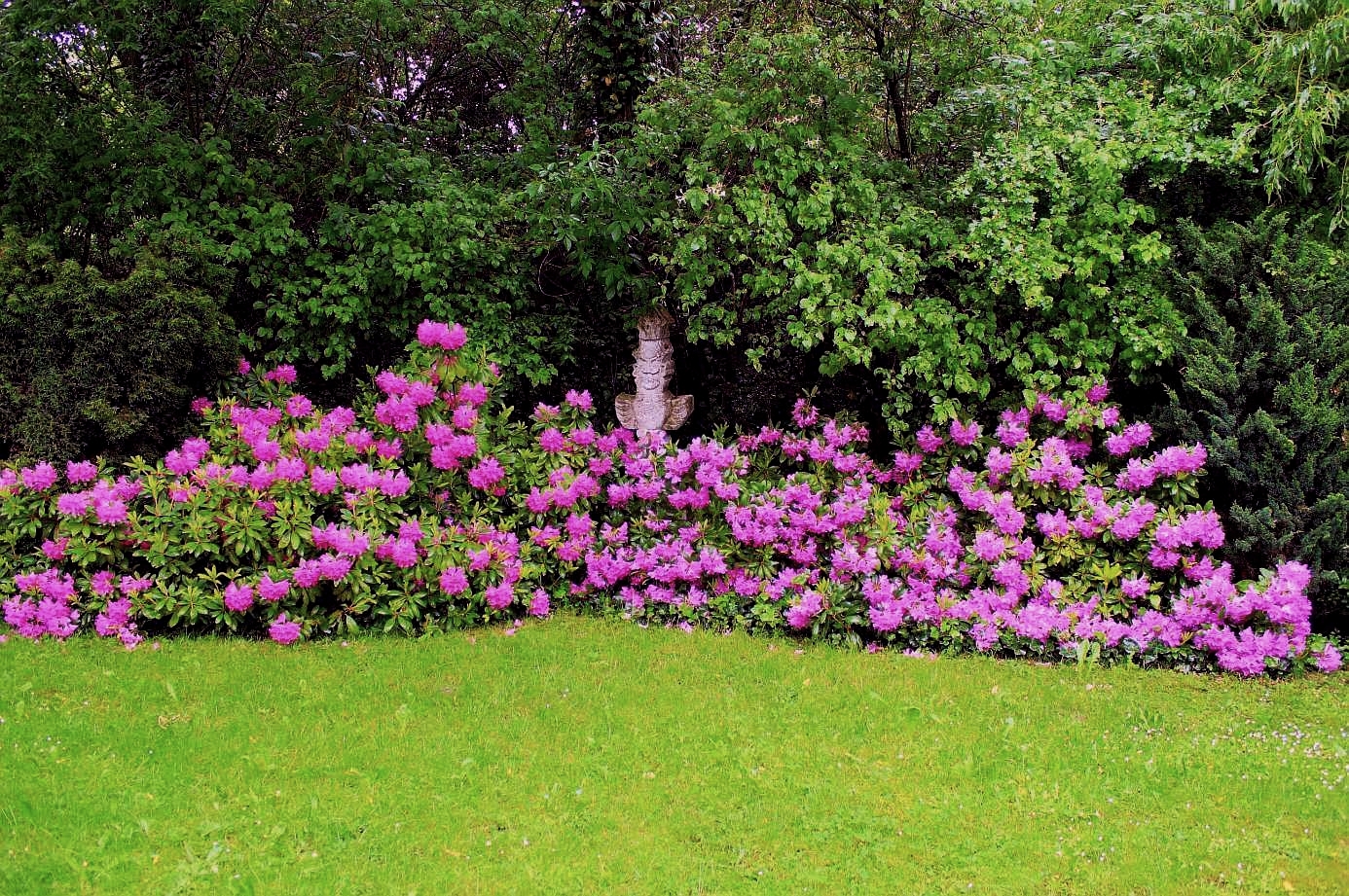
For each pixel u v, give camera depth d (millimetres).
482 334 6363
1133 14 5895
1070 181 5438
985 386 5586
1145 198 5789
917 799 3539
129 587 4883
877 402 6301
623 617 5383
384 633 5023
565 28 7711
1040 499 5281
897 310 5359
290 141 6613
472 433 5539
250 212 6027
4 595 5059
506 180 6930
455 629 5184
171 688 4207
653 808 3467
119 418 5230
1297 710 4289
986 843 3297
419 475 5496
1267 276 5250
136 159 6012
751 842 3303
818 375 6445
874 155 6328
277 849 3189
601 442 5809
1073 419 5387
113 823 3289
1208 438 5125
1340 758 3814
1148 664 4773
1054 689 4441
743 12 7363
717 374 6707
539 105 7332
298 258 6395
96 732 3873
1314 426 4805
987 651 4922
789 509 5391
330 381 6730
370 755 3756
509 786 3582
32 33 5812
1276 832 3348
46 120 5973
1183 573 5012
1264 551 4871
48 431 5172
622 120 7215
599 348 6902
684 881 3092
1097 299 5590
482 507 5656
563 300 6848
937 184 6250
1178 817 3438
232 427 5574
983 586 5246
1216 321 5121
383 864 3137
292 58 7000
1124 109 5492
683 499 5602
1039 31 6410
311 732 3926
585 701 4258
